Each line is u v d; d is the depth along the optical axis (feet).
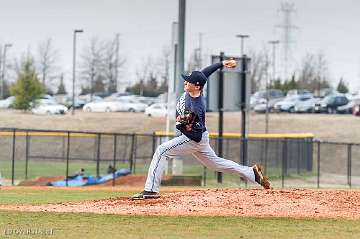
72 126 492.13
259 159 337.31
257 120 510.99
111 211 98.84
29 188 182.39
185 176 241.35
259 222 90.94
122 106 630.74
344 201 105.60
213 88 267.80
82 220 91.61
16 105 577.43
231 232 83.97
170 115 265.54
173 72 265.54
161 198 106.83
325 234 83.66
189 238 79.71
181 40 253.24
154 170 106.32
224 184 255.29
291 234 83.35
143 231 83.97
